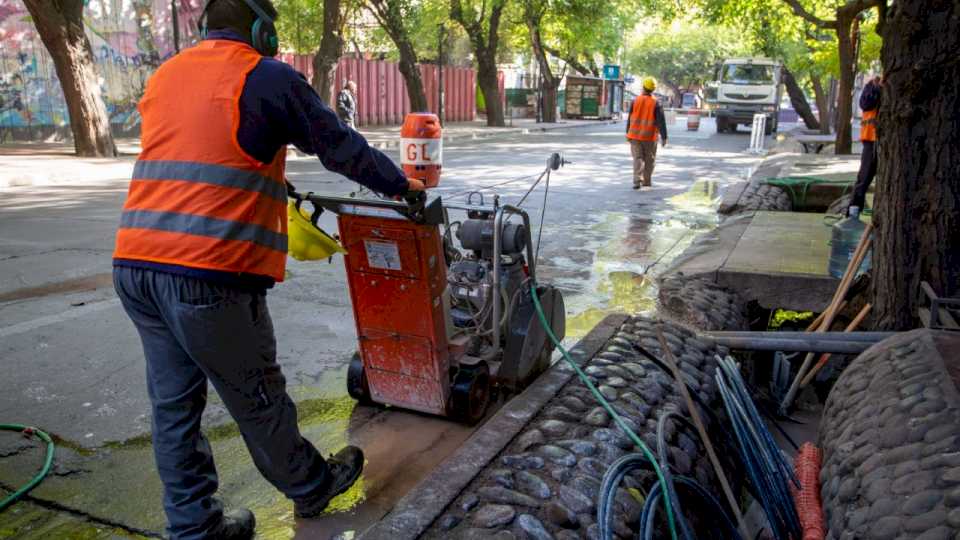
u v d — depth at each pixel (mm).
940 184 4238
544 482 2703
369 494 3172
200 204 2264
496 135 27750
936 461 2436
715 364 4184
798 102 33906
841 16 15883
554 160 3812
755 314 5980
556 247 8172
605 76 44000
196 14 22094
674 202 11344
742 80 31078
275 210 2430
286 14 29562
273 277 2451
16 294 6055
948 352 3141
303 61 27297
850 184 10633
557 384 3562
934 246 4297
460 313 4039
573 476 2768
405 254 3318
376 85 30109
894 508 2369
